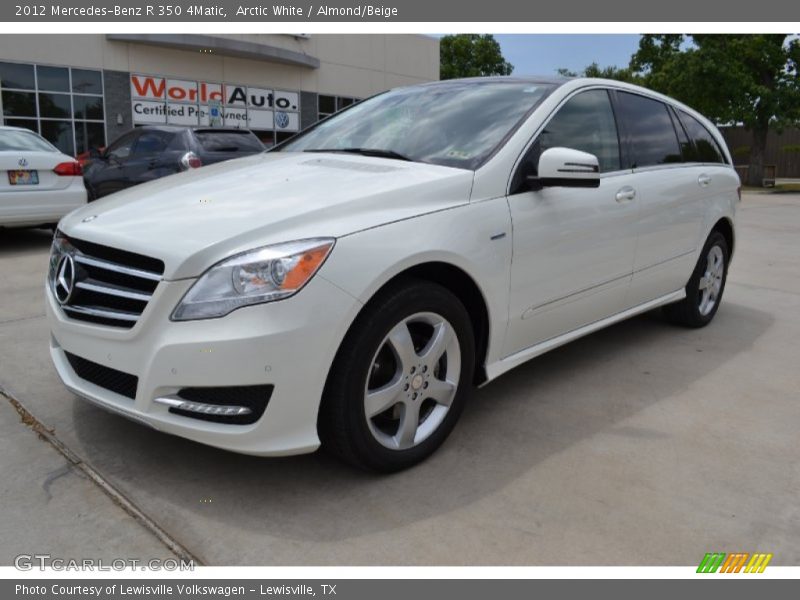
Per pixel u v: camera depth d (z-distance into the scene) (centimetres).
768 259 829
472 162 311
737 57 2450
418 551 231
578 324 370
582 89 375
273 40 2197
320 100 2406
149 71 1955
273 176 307
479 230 289
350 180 288
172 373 233
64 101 1803
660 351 448
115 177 919
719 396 372
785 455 305
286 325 229
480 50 4575
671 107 463
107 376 260
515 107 346
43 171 740
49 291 287
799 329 512
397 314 256
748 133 3525
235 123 2178
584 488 272
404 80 2670
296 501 257
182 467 278
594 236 356
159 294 233
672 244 434
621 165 392
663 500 265
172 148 875
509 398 361
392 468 273
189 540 233
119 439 298
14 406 329
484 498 263
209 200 275
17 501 250
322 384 240
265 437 238
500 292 302
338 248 242
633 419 339
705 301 504
